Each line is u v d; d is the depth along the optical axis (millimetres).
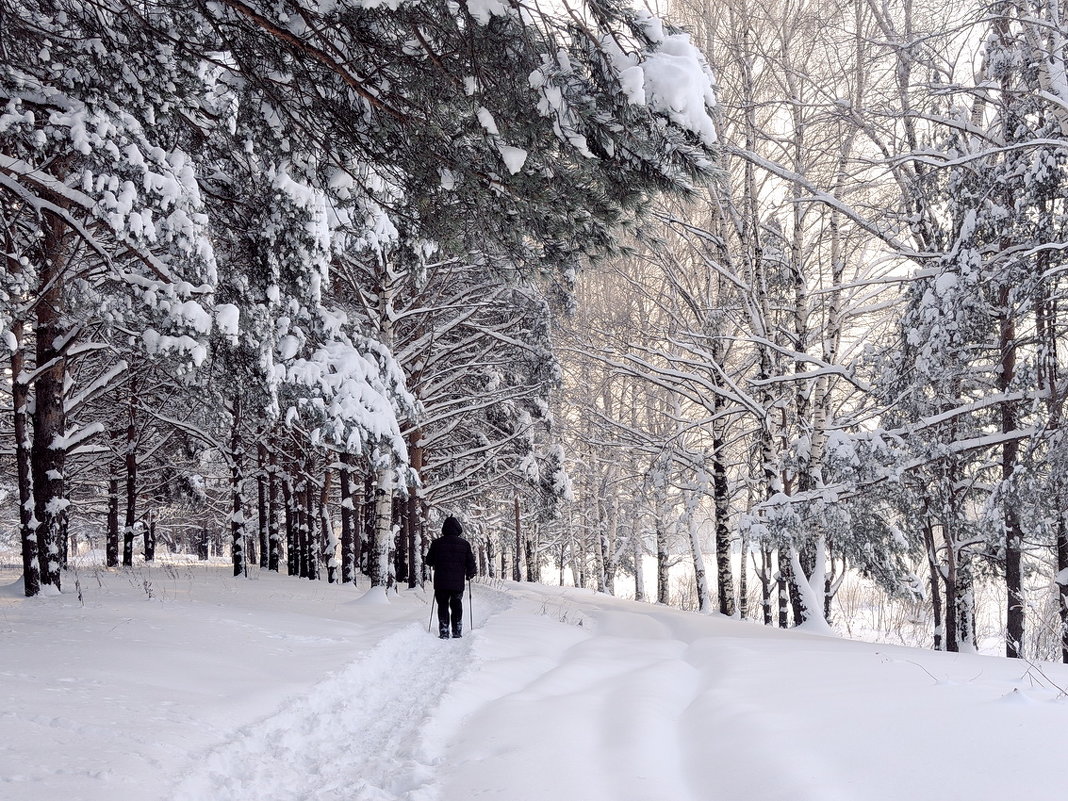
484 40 5457
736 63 18156
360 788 4117
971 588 17969
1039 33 12016
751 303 18500
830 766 3975
